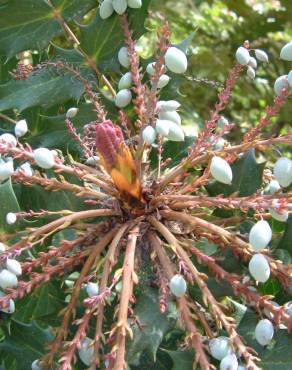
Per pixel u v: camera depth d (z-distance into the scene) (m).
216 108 0.17
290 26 0.50
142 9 0.20
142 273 0.17
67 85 0.21
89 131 0.20
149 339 0.16
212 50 0.49
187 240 0.17
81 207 0.19
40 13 0.21
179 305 0.16
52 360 0.17
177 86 0.21
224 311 0.17
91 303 0.15
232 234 0.16
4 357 0.20
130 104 0.21
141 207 0.17
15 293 0.16
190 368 0.16
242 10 0.50
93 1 0.22
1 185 0.18
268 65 0.49
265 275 0.15
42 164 0.17
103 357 0.16
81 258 0.17
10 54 0.22
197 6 0.54
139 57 0.21
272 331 0.16
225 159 0.17
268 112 0.17
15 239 0.18
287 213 0.16
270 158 0.40
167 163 0.19
